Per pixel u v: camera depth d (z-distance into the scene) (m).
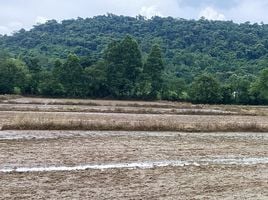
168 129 36.75
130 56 108.44
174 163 23.58
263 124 42.19
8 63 103.19
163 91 108.06
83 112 51.56
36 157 23.66
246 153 27.64
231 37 198.25
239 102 104.38
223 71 148.50
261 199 16.73
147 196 16.70
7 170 20.55
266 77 104.56
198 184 18.94
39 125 34.25
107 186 18.08
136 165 22.69
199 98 101.88
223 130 38.19
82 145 27.81
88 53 166.75
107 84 105.69
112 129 35.44
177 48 188.62
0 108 52.25
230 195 17.23
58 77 101.25
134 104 72.94
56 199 15.95
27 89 102.31
